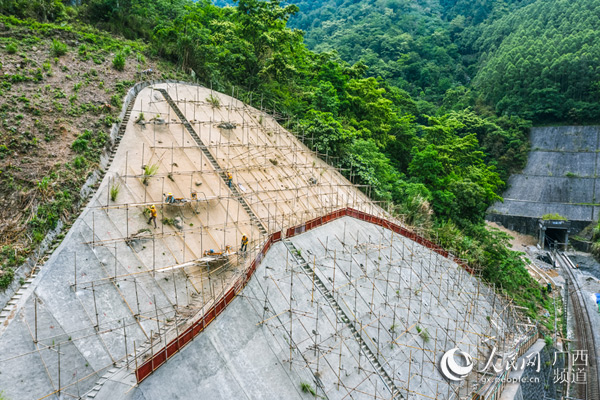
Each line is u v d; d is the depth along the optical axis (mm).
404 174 58844
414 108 91438
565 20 99938
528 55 96188
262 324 23250
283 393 21234
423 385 26547
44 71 30922
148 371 17859
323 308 26516
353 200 40031
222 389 19656
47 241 21516
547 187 84188
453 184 53438
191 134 34906
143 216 25578
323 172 41219
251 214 30969
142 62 39906
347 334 26062
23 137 24766
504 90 97562
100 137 28234
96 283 21109
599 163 83562
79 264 21359
